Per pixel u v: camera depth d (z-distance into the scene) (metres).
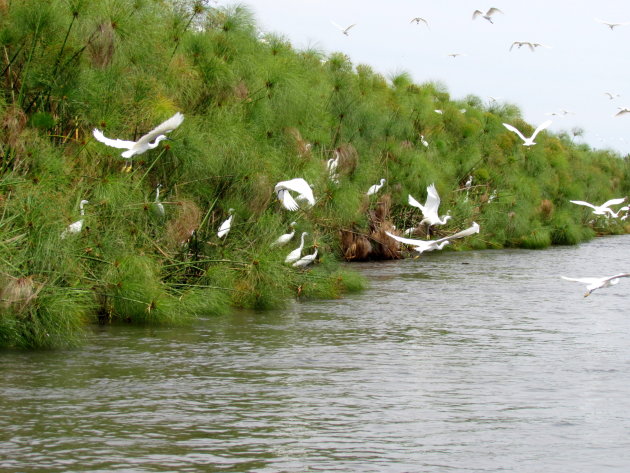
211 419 8.73
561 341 13.63
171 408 9.10
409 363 11.70
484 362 11.88
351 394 9.89
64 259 12.91
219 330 14.02
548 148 50.19
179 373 10.72
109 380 10.25
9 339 12.05
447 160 37.41
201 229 17.36
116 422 8.53
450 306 17.62
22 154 14.16
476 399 9.81
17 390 9.67
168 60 18.75
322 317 15.75
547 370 11.42
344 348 12.68
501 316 16.30
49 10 15.10
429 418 8.98
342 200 20.34
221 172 17.55
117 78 16.44
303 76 23.41
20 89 15.41
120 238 15.01
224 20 20.34
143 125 16.50
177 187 17.03
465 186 39.12
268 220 18.16
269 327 14.42
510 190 40.75
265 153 18.72
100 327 13.95
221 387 10.06
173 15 19.86
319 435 8.28
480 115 42.78
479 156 39.84
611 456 7.87
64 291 12.91
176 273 16.11
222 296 16.16
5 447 7.70
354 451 7.83
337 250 28.44
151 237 16.19
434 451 7.90
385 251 30.08
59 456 7.49
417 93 36.69
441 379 10.77
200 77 18.98
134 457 7.51
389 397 9.80
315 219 21.05
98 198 14.80
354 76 30.47
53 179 13.97
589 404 9.67
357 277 20.41
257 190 17.61
